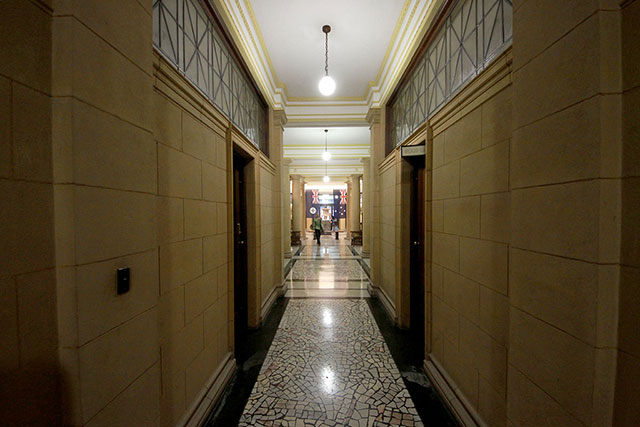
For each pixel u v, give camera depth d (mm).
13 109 628
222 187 2021
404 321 2865
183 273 1442
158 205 1216
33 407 673
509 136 1184
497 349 1288
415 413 1662
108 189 833
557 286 838
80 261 731
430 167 2123
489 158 1340
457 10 1854
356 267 6273
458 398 1629
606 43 696
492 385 1329
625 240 700
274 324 3035
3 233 610
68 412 733
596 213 710
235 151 2533
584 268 746
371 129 4008
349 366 2178
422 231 2707
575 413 778
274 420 1616
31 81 666
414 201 2832
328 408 1709
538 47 903
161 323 1237
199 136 1640
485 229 1380
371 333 2785
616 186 705
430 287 2109
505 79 1202
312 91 4113
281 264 4090
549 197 866
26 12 654
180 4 1555
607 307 713
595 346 718
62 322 725
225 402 1771
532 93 935
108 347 829
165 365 1268
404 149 2316
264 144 3781
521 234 1000
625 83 694
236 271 2844
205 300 1723
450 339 1784
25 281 653
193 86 1522
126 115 913
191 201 1536
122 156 893
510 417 1063
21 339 647
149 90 1044
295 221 11047
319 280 5059
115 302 858
